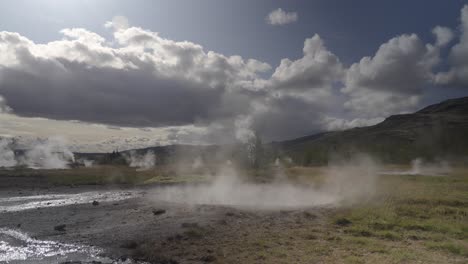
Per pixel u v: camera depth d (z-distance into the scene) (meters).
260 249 17.45
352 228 21.19
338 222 23.23
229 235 20.31
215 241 19.17
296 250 17.11
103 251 18.59
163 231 21.62
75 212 30.53
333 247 17.48
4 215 29.73
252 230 21.38
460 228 20.56
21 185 57.62
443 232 20.22
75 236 21.80
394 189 37.91
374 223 22.17
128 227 23.33
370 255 15.97
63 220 27.02
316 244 18.08
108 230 22.92
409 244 17.89
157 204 32.28
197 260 16.41
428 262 14.82
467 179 49.47
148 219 25.45
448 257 15.54
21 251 18.84
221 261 15.83
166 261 16.59
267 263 15.31
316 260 15.45
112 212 29.52
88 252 18.48
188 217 25.17
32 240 21.14
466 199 29.09
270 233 20.61
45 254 18.28
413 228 21.17
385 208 26.69
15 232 23.33
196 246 18.42
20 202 38.75
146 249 18.31
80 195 45.88
